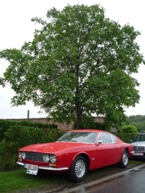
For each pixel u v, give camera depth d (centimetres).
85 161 678
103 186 614
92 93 1184
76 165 647
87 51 1277
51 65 1109
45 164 609
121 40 1285
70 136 790
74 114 1401
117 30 1242
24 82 1334
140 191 566
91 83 1128
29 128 904
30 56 1323
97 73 1266
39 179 656
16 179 642
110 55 1277
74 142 733
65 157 612
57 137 1035
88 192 556
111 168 882
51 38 1242
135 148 1096
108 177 725
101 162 744
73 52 1130
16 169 796
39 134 935
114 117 1146
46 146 672
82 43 1275
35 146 688
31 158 645
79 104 1298
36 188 573
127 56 1264
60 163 600
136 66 1327
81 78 1274
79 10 1270
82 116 1334
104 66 1299
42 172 723
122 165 884
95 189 583
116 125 1373
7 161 784
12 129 850
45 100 1253
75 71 1288
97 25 1244
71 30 1256
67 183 633
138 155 1084
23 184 599
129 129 2169
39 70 1119
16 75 1340
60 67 1244
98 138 765
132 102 1277
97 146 735
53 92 1093
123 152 891
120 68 1235
